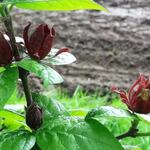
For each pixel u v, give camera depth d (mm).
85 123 399
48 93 1638
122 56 2145
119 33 2271
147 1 2521
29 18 2412
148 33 2254
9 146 388
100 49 2203
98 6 422
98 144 387
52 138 394
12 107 500
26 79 434
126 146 483
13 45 419
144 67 2094
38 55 414
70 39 2281
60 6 434
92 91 1936
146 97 427
